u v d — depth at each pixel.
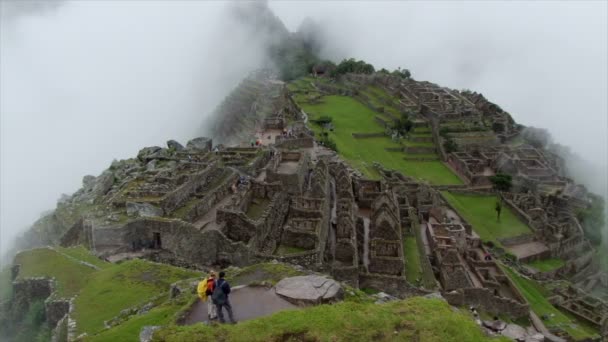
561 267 137.75
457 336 32.47
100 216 73.19
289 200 85.75
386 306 34.78
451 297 79.38
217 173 92.56
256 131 167.50
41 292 57.22
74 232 77.69
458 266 84.31
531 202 161.12
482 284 94.75
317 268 67.81
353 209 92.12
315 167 100.94
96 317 45.75
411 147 193.38
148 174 93.50
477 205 163.75
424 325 32.78
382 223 82.19
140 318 38.56
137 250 68.31
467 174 176.88
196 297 37.09
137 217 70.50
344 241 73.19
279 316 32.75
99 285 51.75
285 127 162.75
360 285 72.94
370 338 31.61
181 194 77.88
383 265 76.25
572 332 92.06
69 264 60.16
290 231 72.81
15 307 57.28
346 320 32.56
